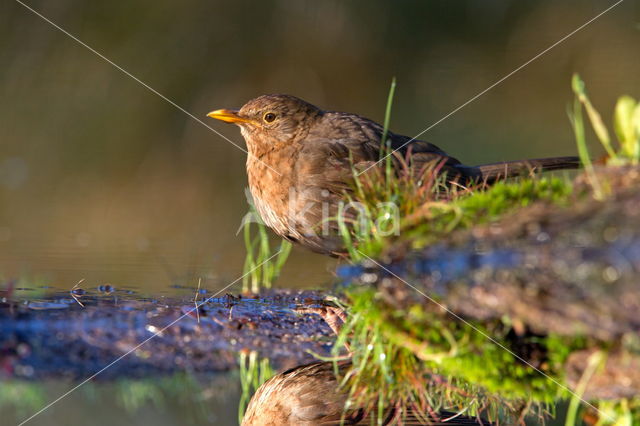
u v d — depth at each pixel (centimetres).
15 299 863
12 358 692
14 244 1342
